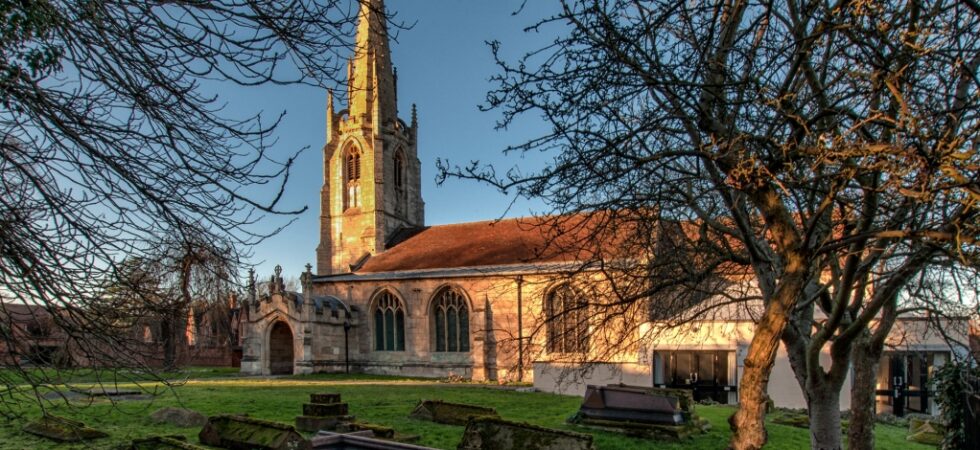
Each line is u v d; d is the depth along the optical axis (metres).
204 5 7.48
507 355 41.06
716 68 8.78
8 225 7.04
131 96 7.74
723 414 22.31
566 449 12.52
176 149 7.84
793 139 7.93
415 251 50.72
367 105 56.88
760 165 7.36
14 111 7.46
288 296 45.28
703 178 8.83
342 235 56.56
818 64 9.31
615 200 9.51
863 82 8.95
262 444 13.26
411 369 44.88
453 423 18.86
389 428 15.44
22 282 7.30
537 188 9.30
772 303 8.01
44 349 8.84
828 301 11.64
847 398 24.94
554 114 8.85
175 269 9.37
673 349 28.36
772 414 22.61
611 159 9.87
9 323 7.83
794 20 8.82
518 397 28.20
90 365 8.73
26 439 15.16
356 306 47.81
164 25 7.54
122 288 8.48
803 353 10.81
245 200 8.09
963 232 6.96
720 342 27.25
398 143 58.53
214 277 10.06
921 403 26.47
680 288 14.68
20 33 6.95
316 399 18.77
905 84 7.25
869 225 8.55
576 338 14.91
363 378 42.41
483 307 42.22
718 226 10.76
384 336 46.72
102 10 7.29
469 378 42.25
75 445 14.45
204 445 14.35
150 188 7.82
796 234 8.57
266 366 45.78
